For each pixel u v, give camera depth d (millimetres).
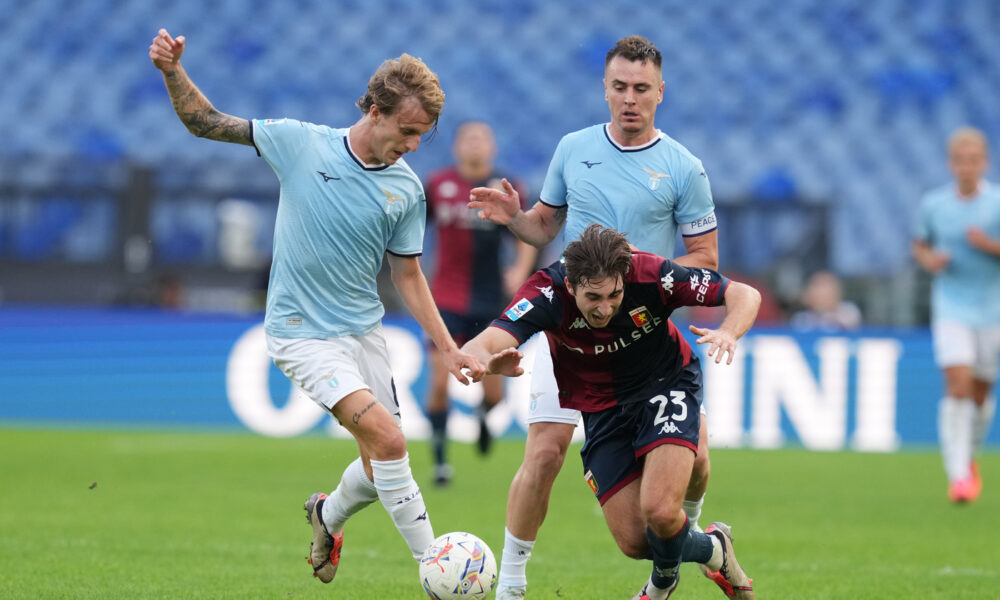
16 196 59469
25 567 18672
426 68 15797
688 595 17828
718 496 31078
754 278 55125
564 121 69875
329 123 70438
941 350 31828
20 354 46750
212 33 72812
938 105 70188
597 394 15711
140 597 16375
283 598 16641
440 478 31703
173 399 46312
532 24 73312
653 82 16906
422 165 68000
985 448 45812
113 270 55938
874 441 44062
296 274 16484
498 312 33688
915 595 17516
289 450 40031
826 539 23859
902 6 73438
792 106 70250
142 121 69438
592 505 28891
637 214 17203
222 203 59094
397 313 51938
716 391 44219
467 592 15336
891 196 66812
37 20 73000
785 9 73750
